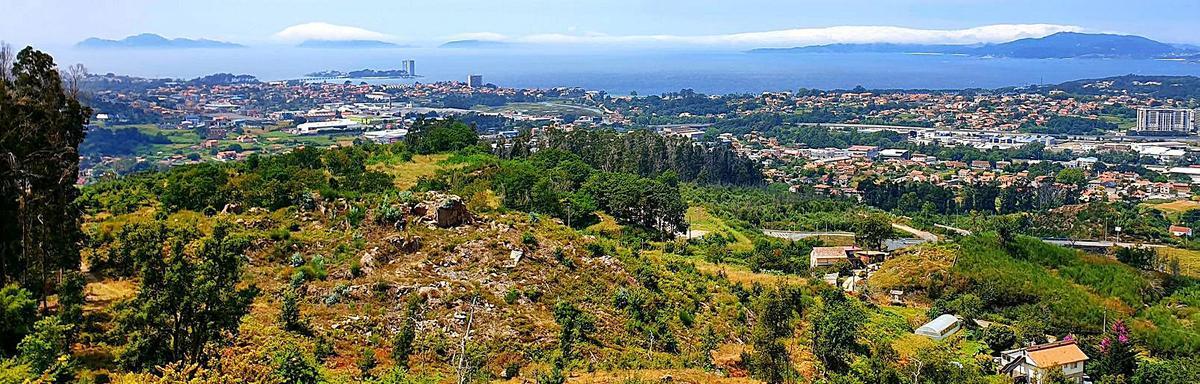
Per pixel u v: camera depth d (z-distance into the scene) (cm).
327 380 2848
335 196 5322
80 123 3525
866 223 8719
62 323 2880
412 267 4081
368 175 6681
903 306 6316
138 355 2555
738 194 13250
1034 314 5934
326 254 4175
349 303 3662
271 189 5216
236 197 5181
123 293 3538
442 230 4591
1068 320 5875
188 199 5212
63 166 3391
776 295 4600
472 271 4116
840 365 4053
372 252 4131
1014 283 6347
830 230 10131
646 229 7919
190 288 2539
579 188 8369
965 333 5516
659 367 3597
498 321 3669
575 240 4950
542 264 4369
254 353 2738
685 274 5312
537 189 7069
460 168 8169
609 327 3894
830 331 4188
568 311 3834
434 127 10525
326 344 3222
